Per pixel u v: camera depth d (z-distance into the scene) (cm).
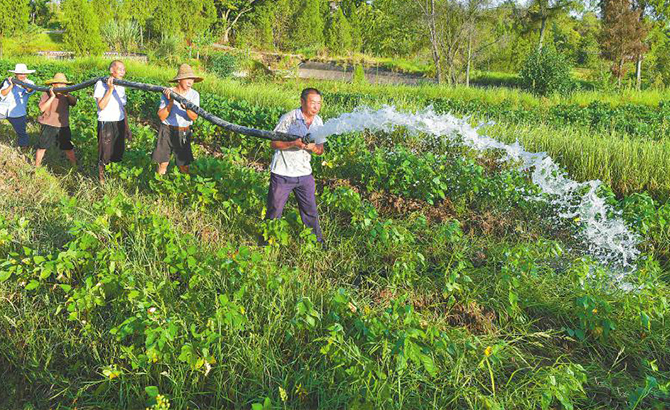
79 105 1134
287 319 402
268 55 4156
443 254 549
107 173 728
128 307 391
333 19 5091
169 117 655
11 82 839
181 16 4184
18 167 757
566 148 894
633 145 884
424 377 350
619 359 416
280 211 549
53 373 371
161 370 357
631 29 3247
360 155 783
